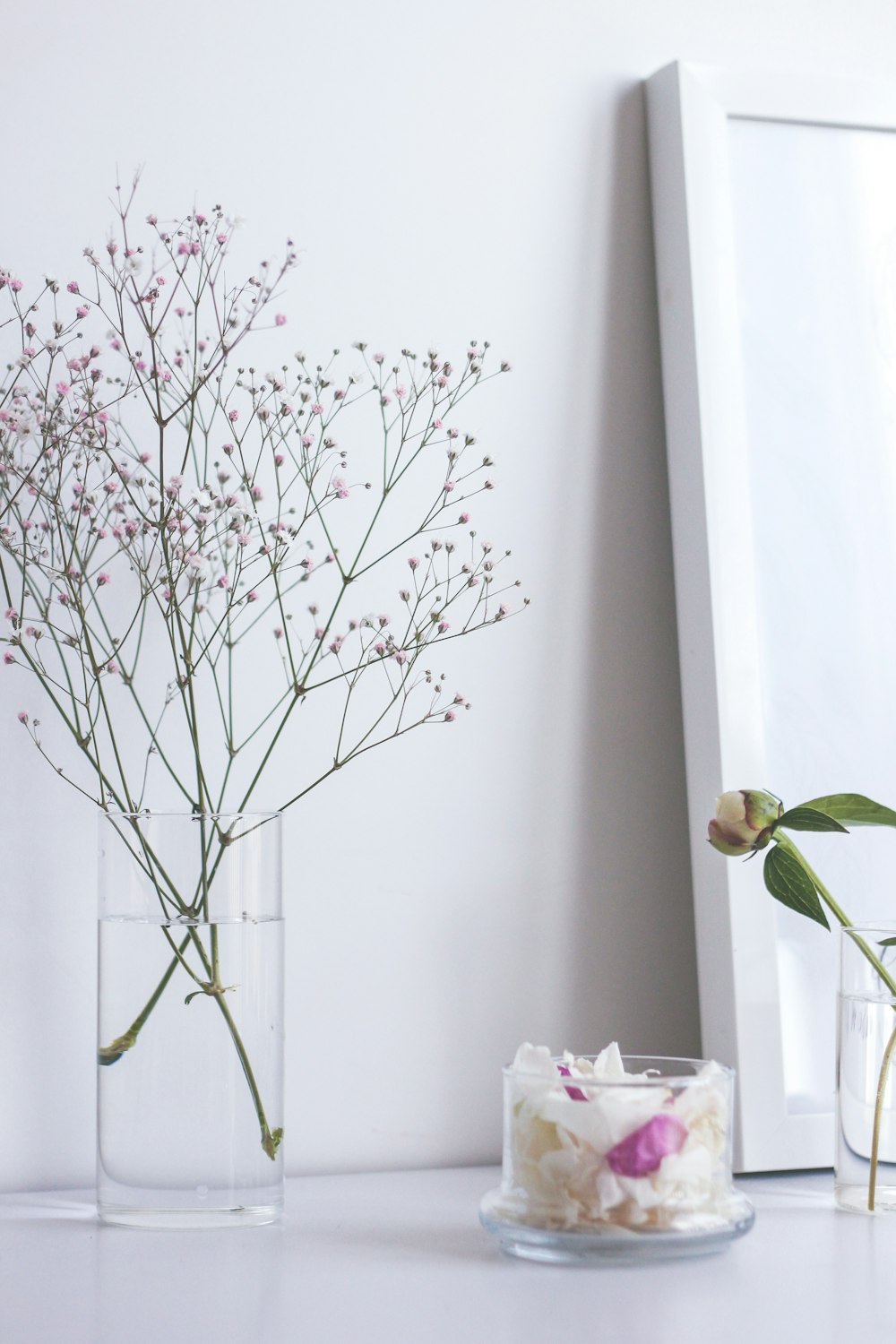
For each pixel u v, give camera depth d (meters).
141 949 0.78
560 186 1.03
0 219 0.90
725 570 0.97
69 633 0.90
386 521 0.97
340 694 0.95
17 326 0.90
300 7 0.97
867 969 0.84
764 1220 0.81
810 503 1.01
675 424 1.00
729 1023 0.94
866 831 1.00
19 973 0.87
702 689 0.97
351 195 0.97
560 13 1.04
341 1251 0.73
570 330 1.02
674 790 1.02
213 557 0.92
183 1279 0.68
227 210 0.95
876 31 1.12
